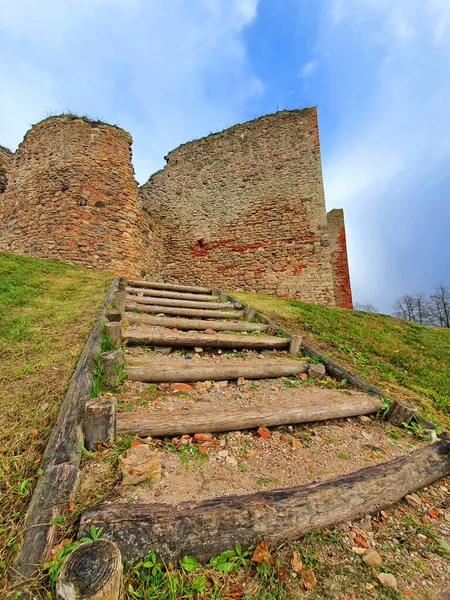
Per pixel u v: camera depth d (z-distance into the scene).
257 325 4.00
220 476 1.51
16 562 0.93
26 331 2.84
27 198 8.68
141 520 1.11
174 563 1.08
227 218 9.84
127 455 1.40
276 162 9.52
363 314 6.38
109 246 8.20
